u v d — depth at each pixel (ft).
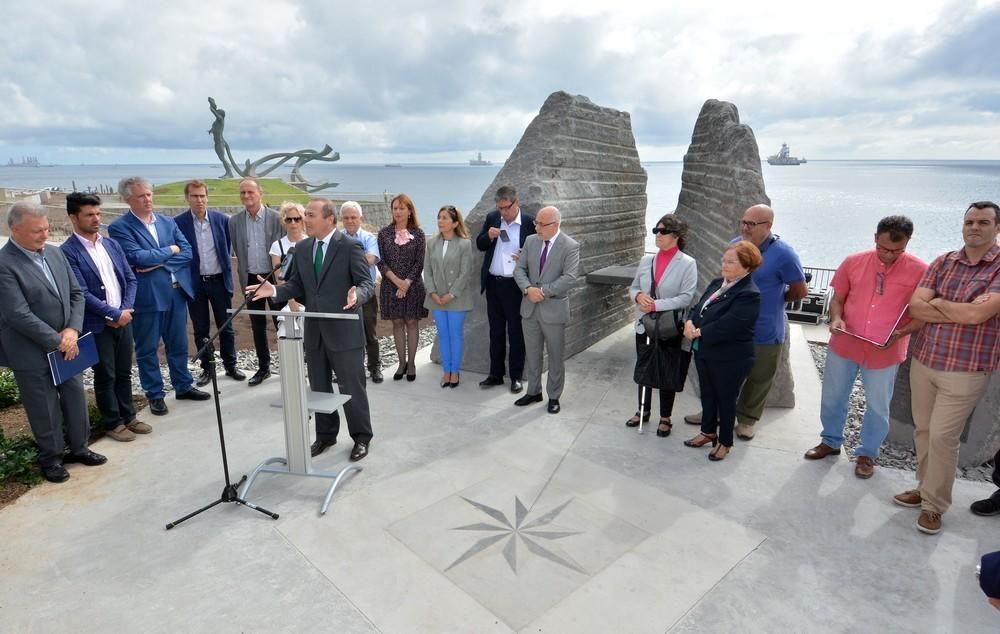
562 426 15.71
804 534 10.76
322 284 12.94
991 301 9.71
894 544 10.48
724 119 19.29
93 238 14.10
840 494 12.21
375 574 9.53
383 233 18.51
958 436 10.37
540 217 15.55
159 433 15.21
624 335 25.57
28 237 11.88
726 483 12.64
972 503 11.68
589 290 23.00
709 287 13.62
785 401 16.83
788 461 13.67
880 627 8.50
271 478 12.86
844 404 13.34
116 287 14.58
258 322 18.44
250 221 18.17
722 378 13.05
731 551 10.21
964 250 10.65
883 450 14.96
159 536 10.64
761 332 13.97
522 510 11.48
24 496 12.05
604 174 23.11
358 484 12.53
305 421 11.87
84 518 11.26
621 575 9.53
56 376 12.25
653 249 44.50
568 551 10.16
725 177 17.63
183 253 16.71
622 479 12.78
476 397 17.93
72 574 9.57
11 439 13.92
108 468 13.30
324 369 13.76
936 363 10.63
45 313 12.20
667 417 14.98
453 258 17.76
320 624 8.45
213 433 15.21
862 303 12.39
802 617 8.68
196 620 8.53
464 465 13.42
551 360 16.37
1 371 17.92
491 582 9.33
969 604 8.98
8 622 8.48
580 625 8.43
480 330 20.26
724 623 8.54
